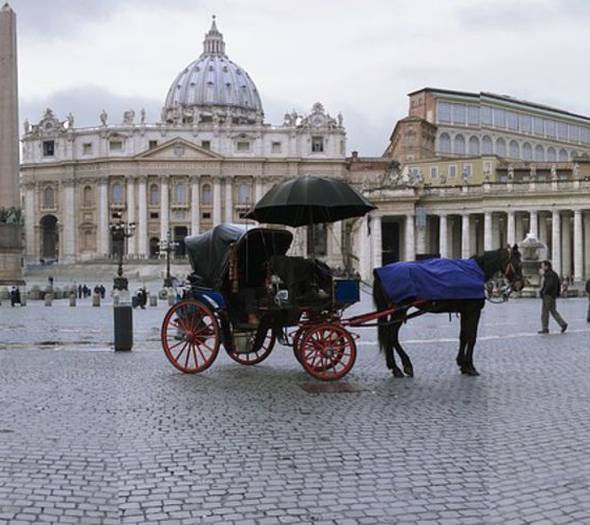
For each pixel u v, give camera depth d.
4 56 45.81
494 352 17.20
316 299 13.40
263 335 14.02
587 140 132.50
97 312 36.28
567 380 13.04
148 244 131.88
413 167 90.38
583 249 75.19
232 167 132.62
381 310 13.88
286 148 133.50
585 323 26.47
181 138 130.88
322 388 12.34
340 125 133.88
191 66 181.12
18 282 48.34
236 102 175.88
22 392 11.84
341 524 6.03
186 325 14.18
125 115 135.38
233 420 9.84
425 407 10.71
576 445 8.44
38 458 7.98
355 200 13.69
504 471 7.46
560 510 6.30
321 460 7.89
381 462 7.80
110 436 8.94
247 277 14.40
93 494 6.81
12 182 47.44
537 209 70.94
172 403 11.01
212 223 132.38
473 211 73.94
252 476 7.33
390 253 81.31
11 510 6.40
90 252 133.88
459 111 115.75
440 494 6.75
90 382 12.89
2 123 46.59
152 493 6.83
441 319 28.31
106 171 131.88
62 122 136.75
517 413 10.24
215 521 6.12
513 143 120.81
